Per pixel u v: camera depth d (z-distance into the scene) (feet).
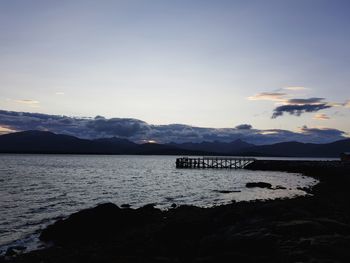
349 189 140.97
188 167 405.59
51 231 69.46
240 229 50.34
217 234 50.98
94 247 58.29
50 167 394.11
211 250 44.21
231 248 42.37
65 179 226.79
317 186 158.20
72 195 142.51
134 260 46.32
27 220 87.92
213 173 307.99
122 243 58.18
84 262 48.60
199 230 56.85
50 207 110.01
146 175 279.08
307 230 45.21
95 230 69.31
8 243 65.26
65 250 57.06
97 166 444.55
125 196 142.51
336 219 58.08
